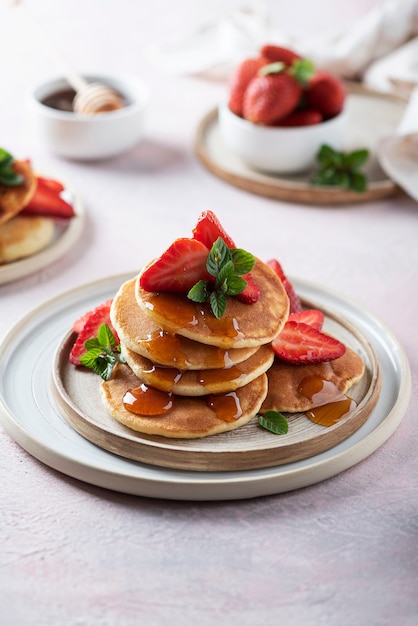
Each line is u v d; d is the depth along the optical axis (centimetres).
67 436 96
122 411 95
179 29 161
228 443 94
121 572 89
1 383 100
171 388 95
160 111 143
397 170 126
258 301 97
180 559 89
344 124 129
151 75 151
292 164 128
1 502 93
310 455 95
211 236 96
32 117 131
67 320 106
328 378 99
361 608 87
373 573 89
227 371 96
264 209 126
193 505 93
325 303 108
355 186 126
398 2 146
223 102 131
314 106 128
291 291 104
